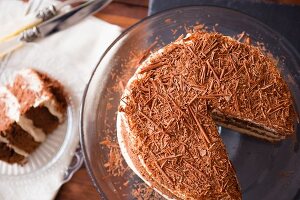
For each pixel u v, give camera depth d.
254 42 0.53
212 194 0.45
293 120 0.48
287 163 0.51
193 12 0.54
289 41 0.55
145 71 0.48
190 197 0.45
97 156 0.51
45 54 0.58
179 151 0.46
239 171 0.51
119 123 0.50
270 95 0.48
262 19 0.57
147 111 0.47
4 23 0.58
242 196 0.50
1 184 0.55
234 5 0.57
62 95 0.57
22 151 0.56
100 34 0.58
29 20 0.58
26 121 0.54
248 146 0.52
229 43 0.49
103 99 0.53
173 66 0.48
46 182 0.55
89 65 0.58
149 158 0.46
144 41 0.54
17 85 0.57
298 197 0.50
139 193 0.51
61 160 0.56
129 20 0.59
